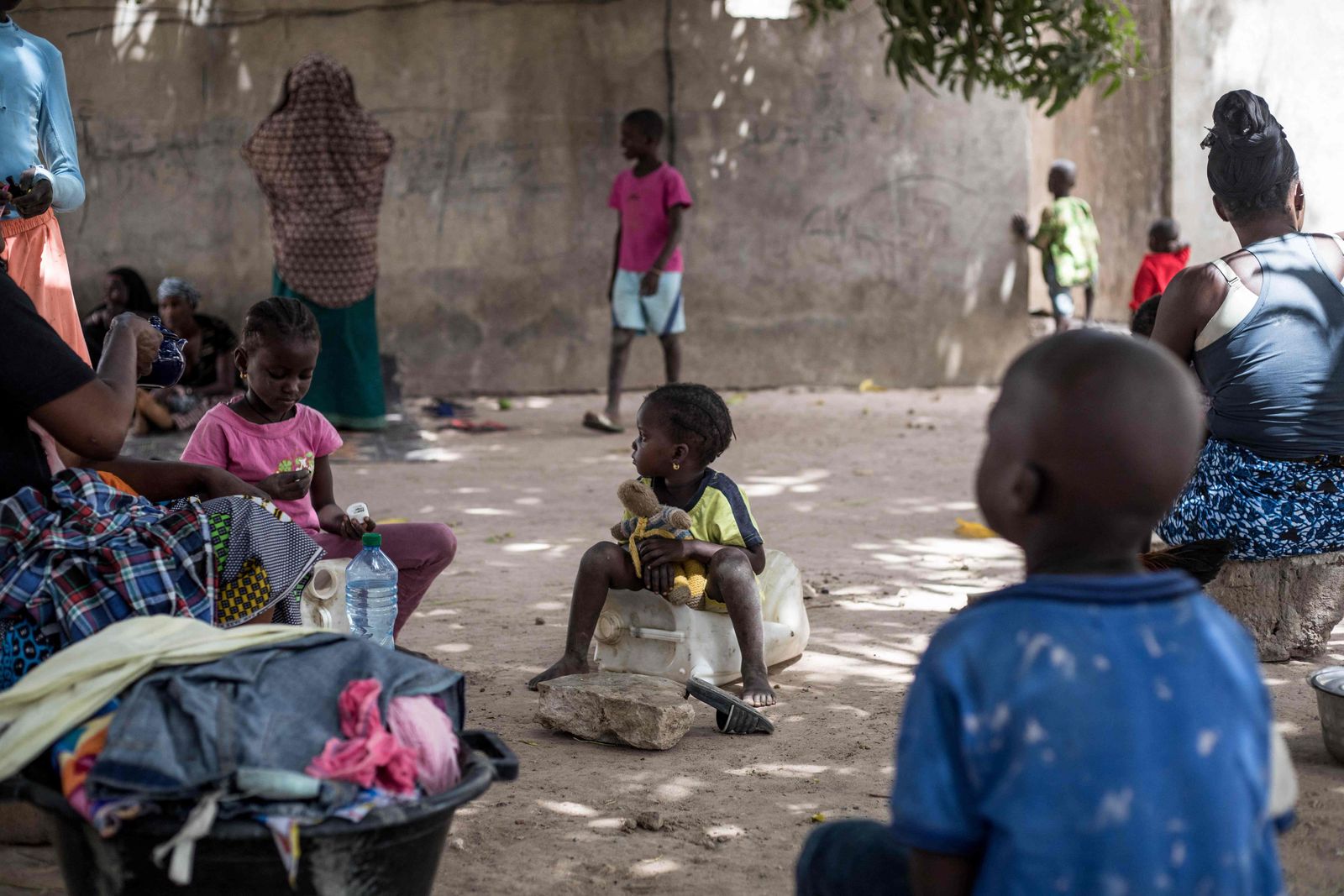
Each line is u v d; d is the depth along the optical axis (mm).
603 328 12922
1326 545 4605
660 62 12633
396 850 2295
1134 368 1721
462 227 12562
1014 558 6375
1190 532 4754
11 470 2922
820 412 11672
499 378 12797
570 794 3488
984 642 1697
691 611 4328
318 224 10094
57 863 3020
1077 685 1643
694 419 4227
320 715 2354
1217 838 1643
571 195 12695
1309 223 11906
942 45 10273
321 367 10398
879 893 1972
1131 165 16484
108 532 2879
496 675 4590
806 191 12977
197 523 3008
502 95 12477
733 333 13047
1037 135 19406
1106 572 1764
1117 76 10562
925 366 13320
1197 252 12766
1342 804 3330
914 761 1704
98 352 10133
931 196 13117
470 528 7230
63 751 2283
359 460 9430
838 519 7363
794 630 4625
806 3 11602
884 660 4730
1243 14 12234
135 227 12094
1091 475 1719
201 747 2219
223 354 10516
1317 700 3801
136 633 2504
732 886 2914
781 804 3406
